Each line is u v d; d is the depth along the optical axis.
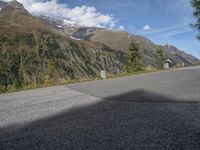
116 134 5.50
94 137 5.41
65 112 8.21
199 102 8.21
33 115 8.10
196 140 4.80
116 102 9.38
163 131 5.47
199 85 12.39
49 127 6.49
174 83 14.05
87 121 6.79
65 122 6.88
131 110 7.76
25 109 9.30
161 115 6.85
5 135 6.09
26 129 6.48
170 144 4.70
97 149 4.72
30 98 12.27
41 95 13.12
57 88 16.52
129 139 5.12
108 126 6.15
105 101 9.77
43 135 5.83
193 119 6.23
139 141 4.96
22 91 16.38
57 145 5.10
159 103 8.53
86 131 5.88
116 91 12.50
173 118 6.45
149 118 6.62
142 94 10.79
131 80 18.42
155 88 12.46
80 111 8.21
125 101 9.42
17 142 5.48
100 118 7.01
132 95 10.75
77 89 14.86
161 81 15.70
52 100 11.05
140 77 20.69
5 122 7.42
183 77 17.20
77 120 6.99
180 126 5.74
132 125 6.09
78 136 5.56
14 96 13.57
